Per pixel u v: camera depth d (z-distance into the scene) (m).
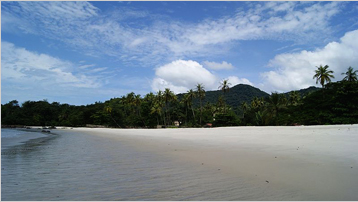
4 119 127.56
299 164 9.16
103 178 7.97
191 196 5.96
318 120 50.00
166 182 7.30
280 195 5.88
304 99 59.16
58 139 30.86
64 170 9.41
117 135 39.31
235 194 6.03
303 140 17.27
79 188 6.81
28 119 128.62
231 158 11.09
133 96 103.94
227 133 30.16
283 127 35.12
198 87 85.38
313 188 6.33
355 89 47.84
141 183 7.25
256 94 188.25
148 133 42.00
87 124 118.69
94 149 17.28
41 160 12.12
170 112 107.44
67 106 152.25
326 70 56.22
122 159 12.00
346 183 6.64
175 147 16.81
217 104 103.62
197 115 95.50
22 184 7.31
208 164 9.93
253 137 22.27
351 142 14.60
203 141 20.70
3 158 13.01
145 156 12.88
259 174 7.97
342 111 48.34
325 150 12.09
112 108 111.19
